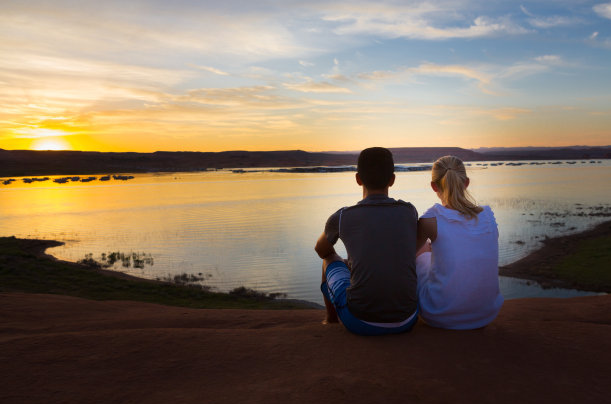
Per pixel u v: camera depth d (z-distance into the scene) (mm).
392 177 2977
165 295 27250
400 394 2244
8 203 130875
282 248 59531
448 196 3039
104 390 2314
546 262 38719
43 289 24719
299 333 3320
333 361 2693
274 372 2559
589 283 31828
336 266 3408
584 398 2219
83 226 81438
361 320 2963
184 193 178125
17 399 2176
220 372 2574
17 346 2936
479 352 2791
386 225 2826
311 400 2174
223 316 5340
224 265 46969
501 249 45844
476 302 3029
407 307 2908
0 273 27250
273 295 32375
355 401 2168
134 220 93250
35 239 60812
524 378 2439
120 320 4926
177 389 2338
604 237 49250
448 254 2982
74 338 3109
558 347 2904
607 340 3049
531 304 5520
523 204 98125
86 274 30672
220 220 95125
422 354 2754
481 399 2205
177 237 69062
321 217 100812
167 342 3062
